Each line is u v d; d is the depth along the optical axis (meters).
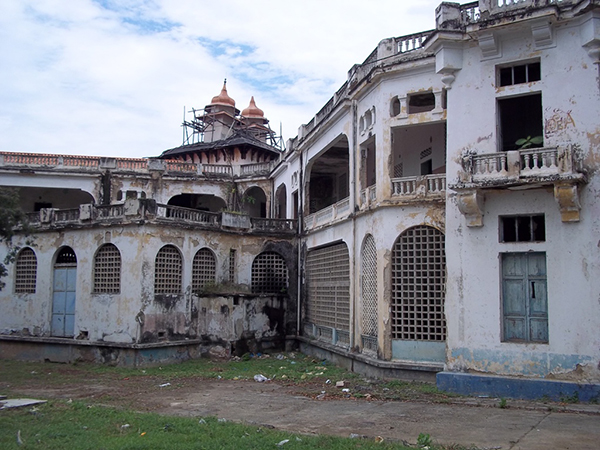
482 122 14.16
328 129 23.06
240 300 24.38
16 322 24.70
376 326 17.25
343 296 20.95
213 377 18.48
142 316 21.44
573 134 12.97
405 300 16.44
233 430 9.56
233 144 35.28
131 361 21.12
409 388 14.63
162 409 12.69
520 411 11.59
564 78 13.23
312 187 32.00
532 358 12.97
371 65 18.41
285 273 26.91
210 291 23.89
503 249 13.62
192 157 37.53
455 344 13.97
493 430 9.74
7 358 24.39
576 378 12.43
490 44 13.94
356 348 18.98
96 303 22.44
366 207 18.48
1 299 25.22
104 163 30.27
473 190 13.45
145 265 21.73
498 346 13.39
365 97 18.97
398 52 17.28
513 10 13.33
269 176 32.28
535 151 12.88
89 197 32.72
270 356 24.38
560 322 12.75
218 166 33.06
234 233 25.64
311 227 25.20
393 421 10.77
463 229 14.18
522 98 15.05
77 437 9.16
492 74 14.16
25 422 10.43
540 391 12.55
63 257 24.28
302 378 17.78
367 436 9.41
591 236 12.55
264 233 26.55
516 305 13.56
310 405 12.93
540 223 13.52
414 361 15.94
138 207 21.80
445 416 11.16
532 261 13.50
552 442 8.78
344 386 15.73
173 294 22.69
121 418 10.77
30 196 31.98
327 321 22.81
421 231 16.39
